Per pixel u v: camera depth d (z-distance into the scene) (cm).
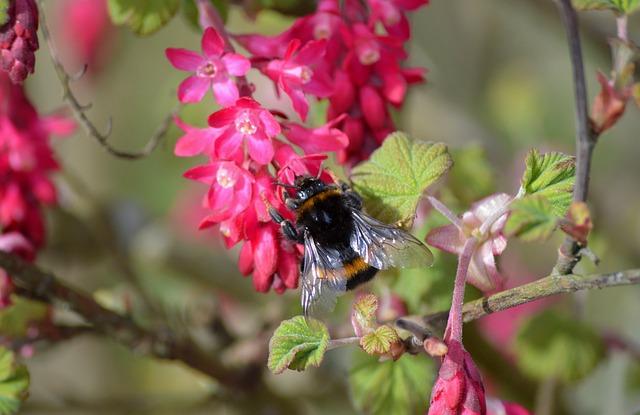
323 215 43
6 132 46
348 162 44
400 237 43
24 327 47
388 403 45
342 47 44
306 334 41
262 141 41
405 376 45
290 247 42
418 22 61
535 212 40
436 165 42
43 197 46
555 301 53
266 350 51
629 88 42
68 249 54
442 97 62
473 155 48
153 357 48
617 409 54
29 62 42
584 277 41
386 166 43
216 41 42
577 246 41
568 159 42
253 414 51
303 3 46
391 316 44
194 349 49
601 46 55
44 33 44
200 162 58
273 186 42
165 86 59
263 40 43
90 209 54
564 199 41
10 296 46
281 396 52
